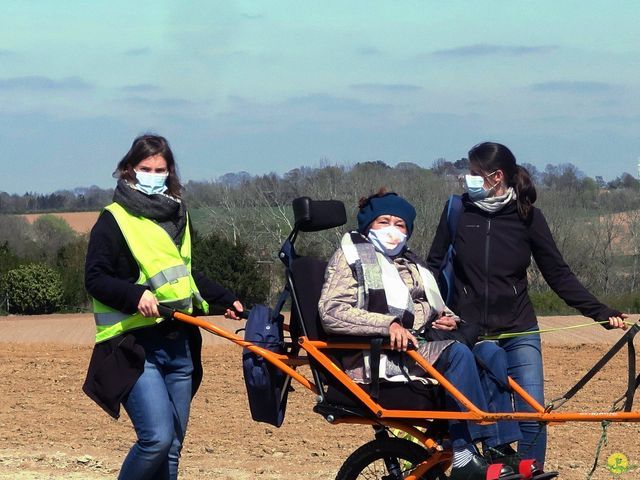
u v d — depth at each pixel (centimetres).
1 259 5378
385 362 909
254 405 952
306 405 1895
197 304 988
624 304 4622
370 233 955
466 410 893
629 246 6512
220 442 1569
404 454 950
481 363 943
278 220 6612
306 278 943
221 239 5403
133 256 938
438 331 953
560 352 2553
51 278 5050
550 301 4312
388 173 6700
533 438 1045
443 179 6406
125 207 943
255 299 5203
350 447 1529
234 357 2514
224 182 7044
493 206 1068
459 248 1079
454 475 902
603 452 1465
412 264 971
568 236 6469
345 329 895
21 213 10931
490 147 1071
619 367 2292
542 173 7094
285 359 951
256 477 1299
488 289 1064
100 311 943
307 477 1300
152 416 925
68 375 2277
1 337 3231
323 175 6794
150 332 942
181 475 1312
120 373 927
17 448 1512
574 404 1839
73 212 11188
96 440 1591
